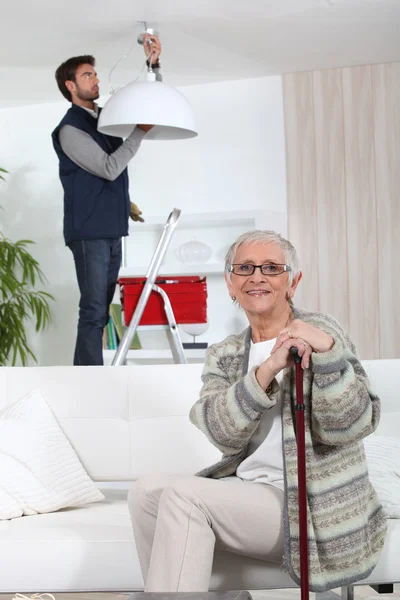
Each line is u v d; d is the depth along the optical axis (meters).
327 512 1.95
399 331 5.77
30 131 6.45
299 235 5.93
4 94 6.15
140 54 5.34
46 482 2.69
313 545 1.91
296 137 5.92
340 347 1.91
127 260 6.13
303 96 5.91
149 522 2.03
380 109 5.80
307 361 1.89
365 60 5.69
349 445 1.99
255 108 6.00
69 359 6.34
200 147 6.10
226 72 5.84
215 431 2.03
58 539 2.24
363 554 1.98
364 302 5.83
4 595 2.69
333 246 5.88
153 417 2.88
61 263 6.37
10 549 2.23
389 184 5.79
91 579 2.21
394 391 2.78
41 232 6.41
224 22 4.82
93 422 2.89
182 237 6.08
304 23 4.89
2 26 4.79
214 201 6.06
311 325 2.04
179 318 5.00
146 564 2.04
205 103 6.09
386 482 2.44
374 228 5.82
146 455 2.85
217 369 2.21
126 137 4.76
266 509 1.96
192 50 5.33
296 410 1.86
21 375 2.97
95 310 4.52
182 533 1.87
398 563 2.15
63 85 4.60
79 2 4.46
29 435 2.76
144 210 6.21
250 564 2.10
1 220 6.50
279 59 5.58
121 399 2.90
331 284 5.88
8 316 6.02
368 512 2.06
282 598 3.03
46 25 4.79
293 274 2.17
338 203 5.87
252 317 2.17
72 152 4.46
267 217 5.62
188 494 1.91
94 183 4.49
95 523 2.46
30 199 6.44
